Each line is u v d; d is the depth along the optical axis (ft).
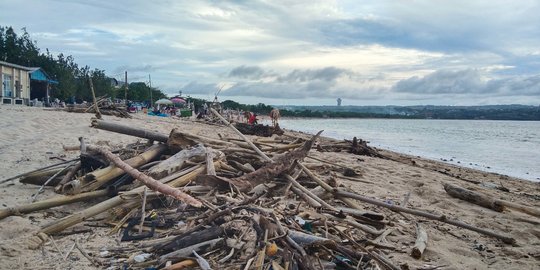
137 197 18.78
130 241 16.01
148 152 24.56
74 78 159.84
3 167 27.68
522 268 16.69
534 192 39.70
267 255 13.74
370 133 161.07
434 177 40.96
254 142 30.66
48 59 145.18
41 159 30.71
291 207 19.86
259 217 15.44
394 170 42.96
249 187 21.61
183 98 201.57
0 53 132.98
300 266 13.38
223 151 26.02
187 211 18.33
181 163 22.62
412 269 15.34
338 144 59.98
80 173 22.80
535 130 215.51
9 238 15.97
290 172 23.91
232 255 13.94
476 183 41.06
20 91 107.76
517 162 72.54
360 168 40.11
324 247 14.73
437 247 18.37
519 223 24.22
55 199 18.92
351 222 18.79
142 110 158.51
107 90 173.47
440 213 24.61
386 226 19.88
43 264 13.99
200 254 14.17
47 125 50.98
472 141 124.57
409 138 133.80
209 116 118.21
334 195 22.86
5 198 21.07
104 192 20.17
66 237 16.39
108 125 26.35
